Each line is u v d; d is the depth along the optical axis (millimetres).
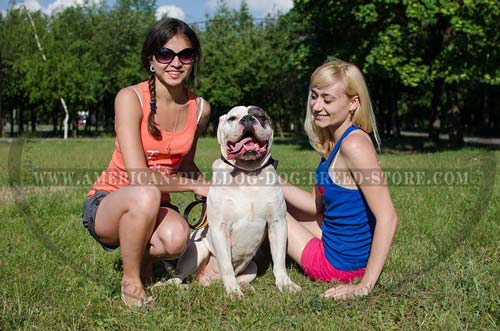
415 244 3996
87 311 2814
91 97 28594
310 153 14539
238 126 3100
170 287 3123
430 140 22281
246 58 28406
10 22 28391
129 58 30312
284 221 3318
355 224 3225
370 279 2996
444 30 15852
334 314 2760
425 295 2984
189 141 3342
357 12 15477
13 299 2969
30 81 27672
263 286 3334
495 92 35094
